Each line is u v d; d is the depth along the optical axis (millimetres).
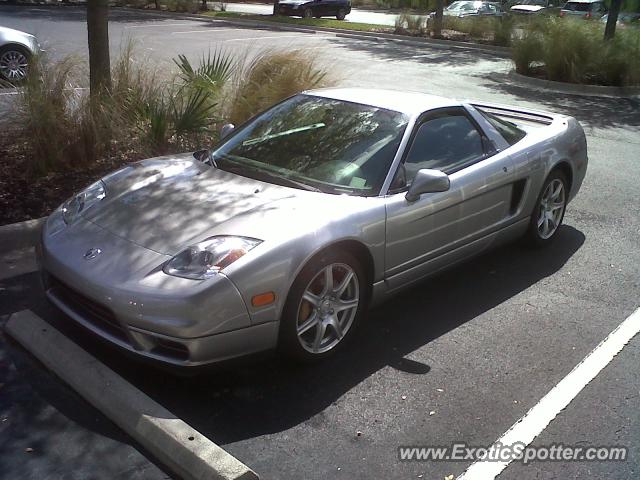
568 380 3533
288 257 3227
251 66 7828
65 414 3074
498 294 4578
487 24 22062
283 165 4078
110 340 3221
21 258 4793
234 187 3842
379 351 3756
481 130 4695
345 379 3463
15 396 3191
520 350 3834
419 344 3855
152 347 3119
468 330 4047
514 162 4762
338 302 3584
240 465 2639
